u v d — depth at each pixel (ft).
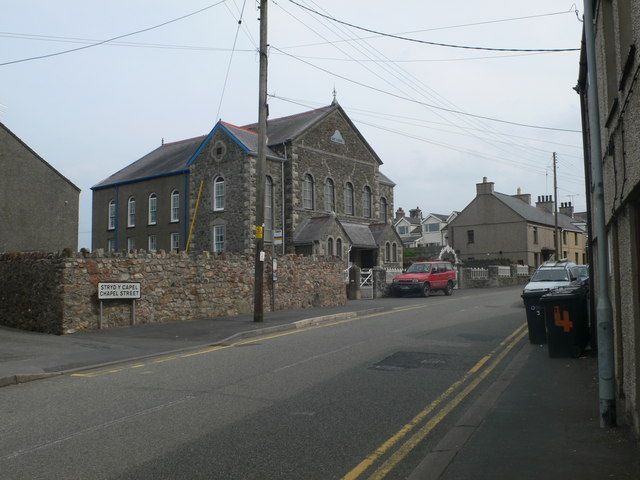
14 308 54.75
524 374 30.42
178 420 22.66
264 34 57.72
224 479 16.47
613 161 22.24
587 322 36.99
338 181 123.03
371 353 38.32
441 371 32.30
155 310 56.18
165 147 157.69
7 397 27.96
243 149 107.65
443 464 16.84
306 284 75.20
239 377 30.96
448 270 108.99
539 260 190.39
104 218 143.33
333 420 22.47
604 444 18.13
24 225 80.07
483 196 190.39
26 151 81.00
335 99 124.36
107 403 25.81
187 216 120.57
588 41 21.12
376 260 123.03
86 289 50.96
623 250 20.44
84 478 16.66
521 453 17.58
